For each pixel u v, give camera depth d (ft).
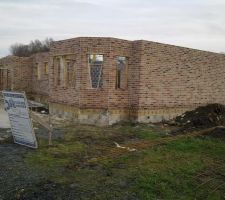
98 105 57.47
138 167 33.81
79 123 57.41
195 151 41.24
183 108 65.10
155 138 47.55
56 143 42.52
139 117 58.65
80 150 39.63
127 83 59.62
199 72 67.51
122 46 58.03
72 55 61.36
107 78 57.16
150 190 28.14
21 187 27.25
